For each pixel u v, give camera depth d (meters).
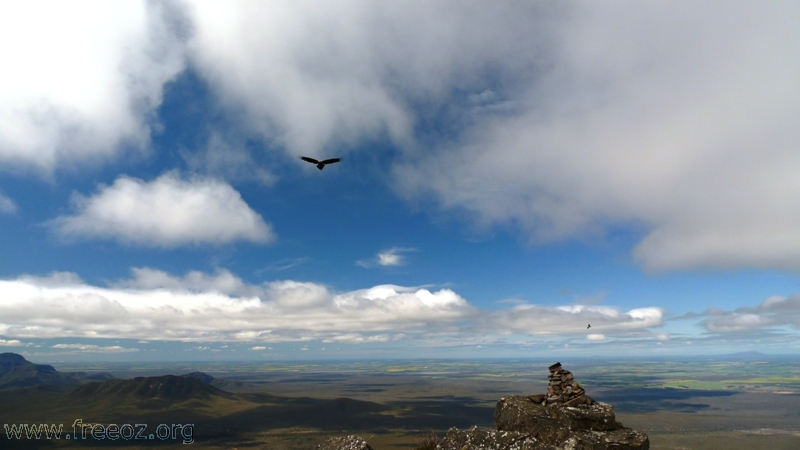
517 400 25.38
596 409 24.27
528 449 21.28
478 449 22.33
